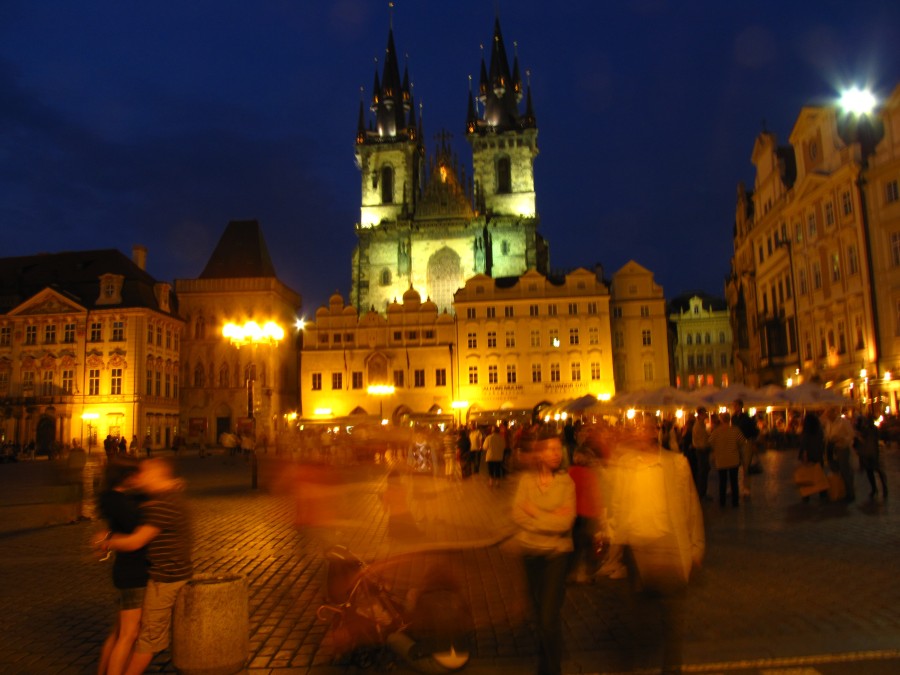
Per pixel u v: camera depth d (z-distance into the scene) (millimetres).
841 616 10727
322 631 10977
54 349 86875
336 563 9930
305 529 20969
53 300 87312
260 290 99500
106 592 13664
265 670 9414
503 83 124812
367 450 49281
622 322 96125
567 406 48281
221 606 8211
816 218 61062
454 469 33094
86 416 85125
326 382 96562
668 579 8266
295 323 109812
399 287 115188
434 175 120125
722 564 14172
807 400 37281
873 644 9539
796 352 66562
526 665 9336
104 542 8250
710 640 9781
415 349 96062
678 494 8531
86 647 10344
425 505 20547
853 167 53781
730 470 22547
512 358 94562
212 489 34844
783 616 10781
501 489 29922
